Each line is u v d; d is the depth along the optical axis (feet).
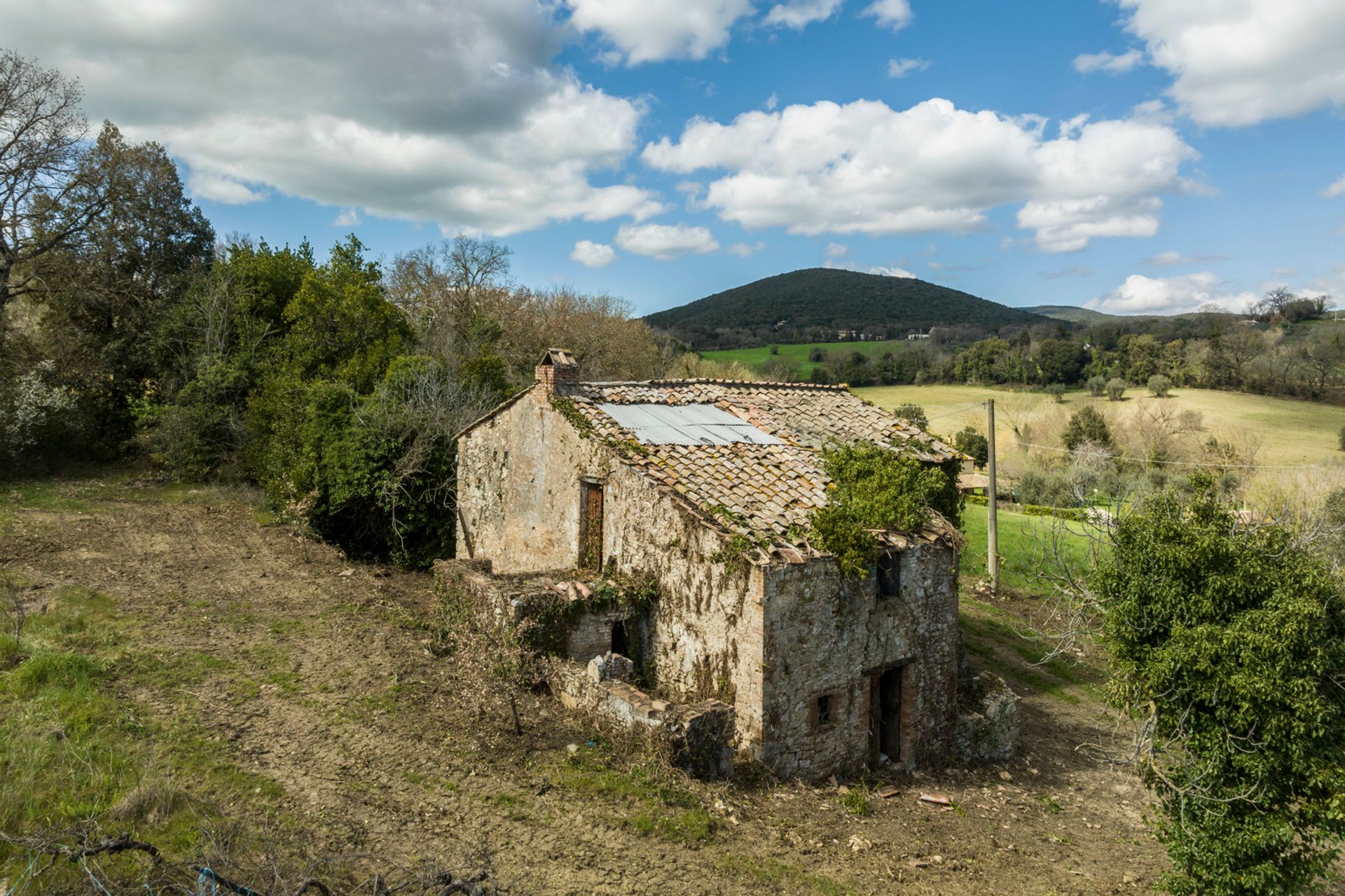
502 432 63.77
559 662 43.62
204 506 92.99
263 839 27.73
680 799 34.65
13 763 30.83
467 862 28.02
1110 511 41.91
